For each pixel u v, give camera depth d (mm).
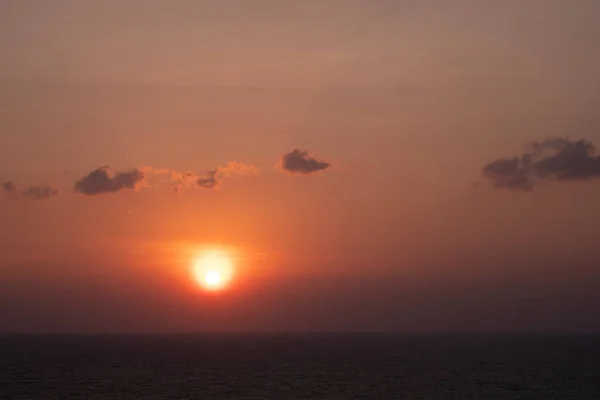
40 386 104438
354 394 94062
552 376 121938
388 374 125562
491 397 91438
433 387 102812
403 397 90938
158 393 95125
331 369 137875
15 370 135625
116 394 94125
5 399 89125
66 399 89062
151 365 149750
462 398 90375
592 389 101062
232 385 105312
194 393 95125
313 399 88625
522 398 90750
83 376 121562
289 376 121000
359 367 144000
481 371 133125
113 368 140625
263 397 90562
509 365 150875
